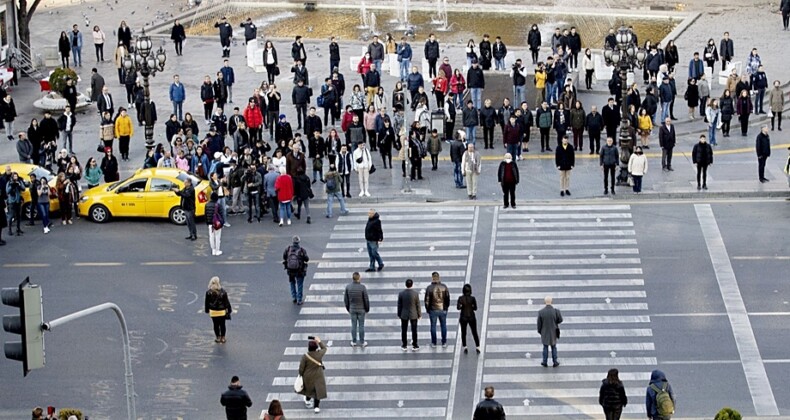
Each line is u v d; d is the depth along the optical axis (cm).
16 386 7575
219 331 8038
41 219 10181
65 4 17362
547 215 9988
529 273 8962
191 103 13025
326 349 7756
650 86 11594
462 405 7294
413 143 10706
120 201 10069
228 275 9062
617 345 7906
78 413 6328
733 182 10512
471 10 16562
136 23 16238
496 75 13138
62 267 9244
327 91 12025
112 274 9112
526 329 8150
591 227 9731
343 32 15700
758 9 16038
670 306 8400
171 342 8088
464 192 10538
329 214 10081
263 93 11906
